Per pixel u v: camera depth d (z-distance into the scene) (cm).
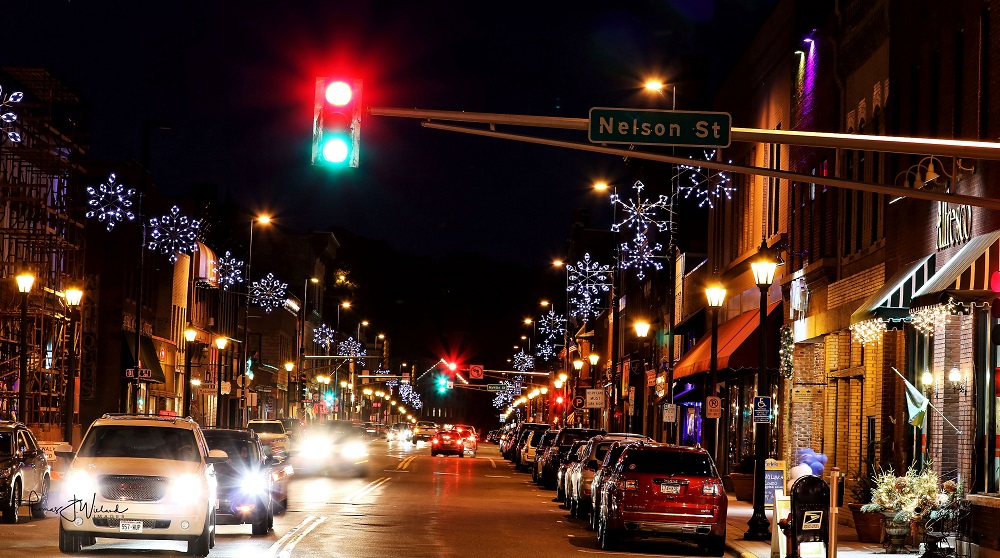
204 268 7606
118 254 5916
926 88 2427
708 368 3897
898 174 2497
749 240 4356
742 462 3847
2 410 4359
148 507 1875
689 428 5794
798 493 1738
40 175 4750
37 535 2227
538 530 2647
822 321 3169
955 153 1485
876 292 2508
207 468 1977
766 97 4069
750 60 4322
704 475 2295
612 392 7869
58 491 2961
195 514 1889
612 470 2480
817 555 1734
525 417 18062
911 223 2475
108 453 1977
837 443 3059
